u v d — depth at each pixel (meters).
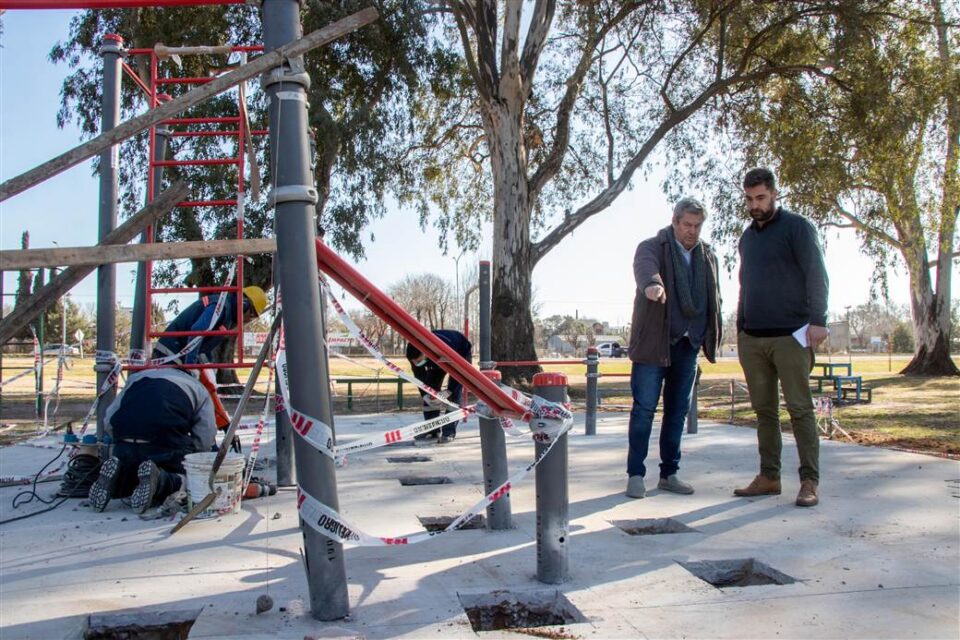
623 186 19.23
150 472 4.31
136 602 2.83
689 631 2.55
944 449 7.22
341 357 6.45
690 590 2.97
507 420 3.62
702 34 19.19
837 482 5.21
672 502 4.64
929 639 2.48
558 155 19.41
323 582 2.61
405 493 4.96
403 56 18.00
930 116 18.41
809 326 4.45
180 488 4.54
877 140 17.91
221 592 2.95
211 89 2.44
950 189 20.27
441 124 23.14
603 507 4.50
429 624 2.60
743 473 5.66
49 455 6.95
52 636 2.50
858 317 87.75
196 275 16.97
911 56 18.16
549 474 3.05
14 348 30.88
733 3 18.30
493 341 17.89
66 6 2.88
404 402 16.34
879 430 9.23
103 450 5.02
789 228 4.60
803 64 18.88
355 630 2.54
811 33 18.55
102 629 2.66
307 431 2.55
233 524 4.12
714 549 3.56
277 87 2.57
